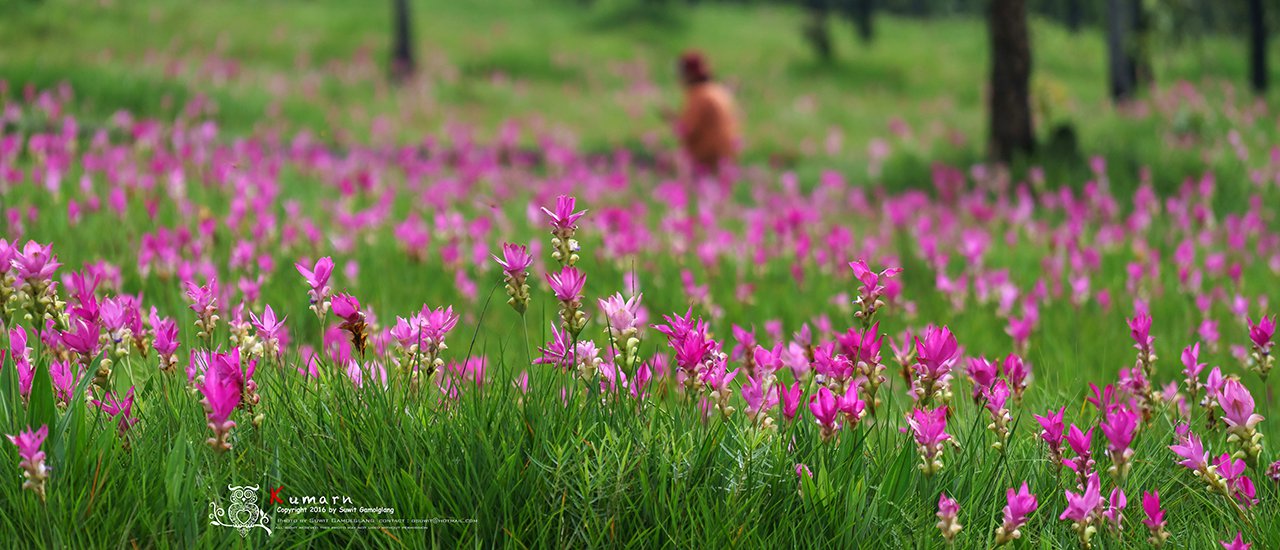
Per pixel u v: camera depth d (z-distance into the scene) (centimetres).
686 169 1984
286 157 1670
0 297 383
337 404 404
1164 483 438
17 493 354
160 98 2372
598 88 4056
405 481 364
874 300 397
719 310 731
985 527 388
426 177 1661
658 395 423
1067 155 2014
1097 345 711
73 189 1116
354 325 399
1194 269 913
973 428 412
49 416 369
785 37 5525
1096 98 4231
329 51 4131
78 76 2319
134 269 758
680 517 364
